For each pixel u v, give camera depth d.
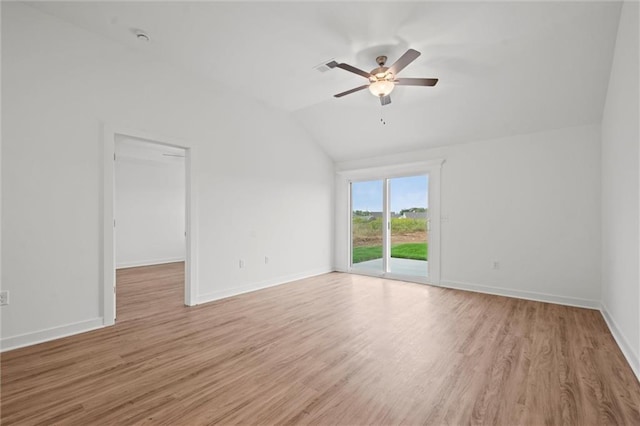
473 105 3.79
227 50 3.07
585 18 2.46
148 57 3.20
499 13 2.40
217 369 2.07
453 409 1.63
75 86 2.71
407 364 2.14
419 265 6.02
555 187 3.74
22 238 2.42
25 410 1.60
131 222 6.56
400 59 2.57
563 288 3.68
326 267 5.82
